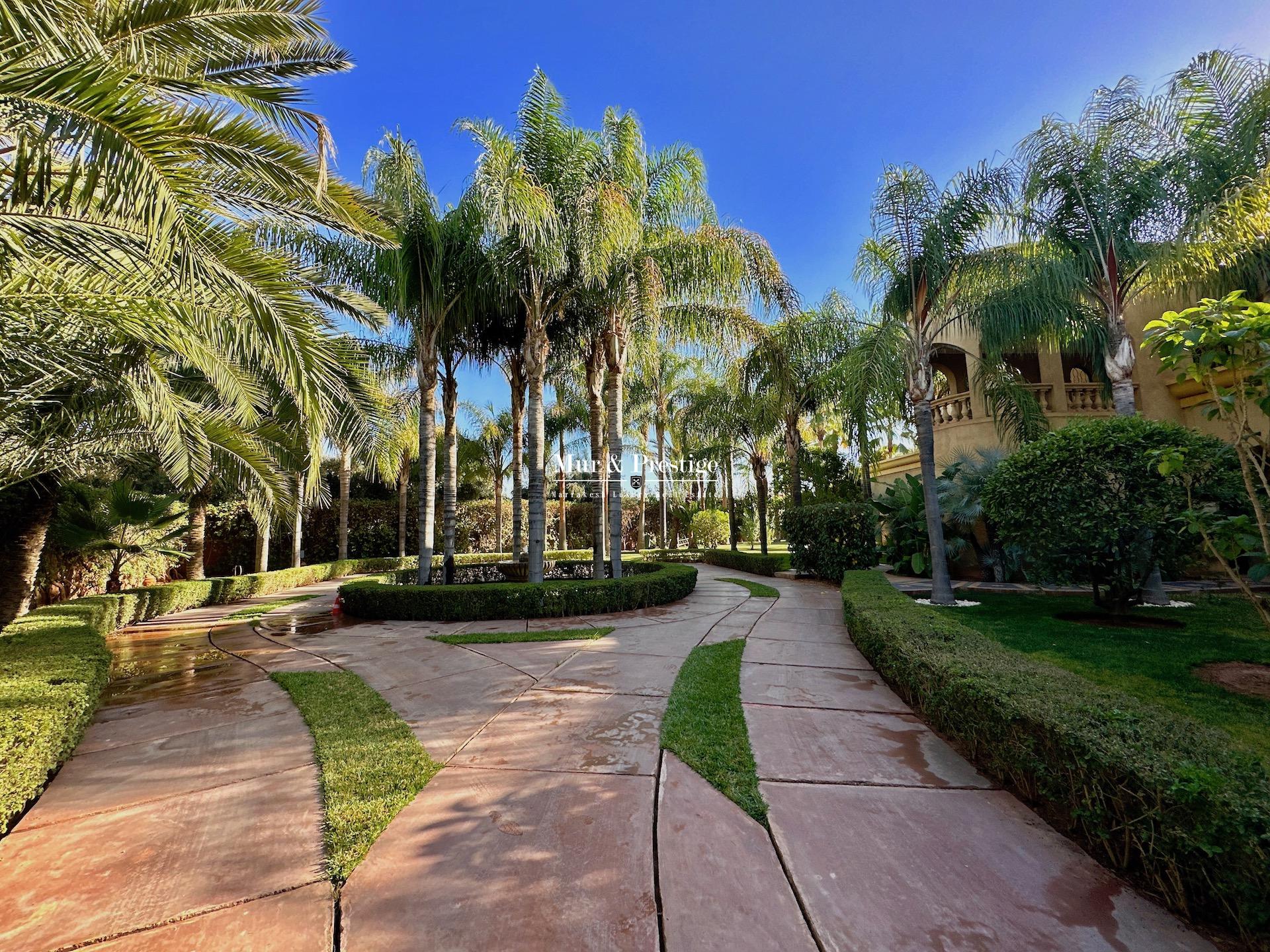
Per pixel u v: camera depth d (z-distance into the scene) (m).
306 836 2.31
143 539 10.73
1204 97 7.29
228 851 2.20
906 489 12.09
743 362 12.65
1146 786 1.88
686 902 1.85
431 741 3.29
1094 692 2.73
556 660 5.23
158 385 5.46
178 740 3.42
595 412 11.05
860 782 2.71
